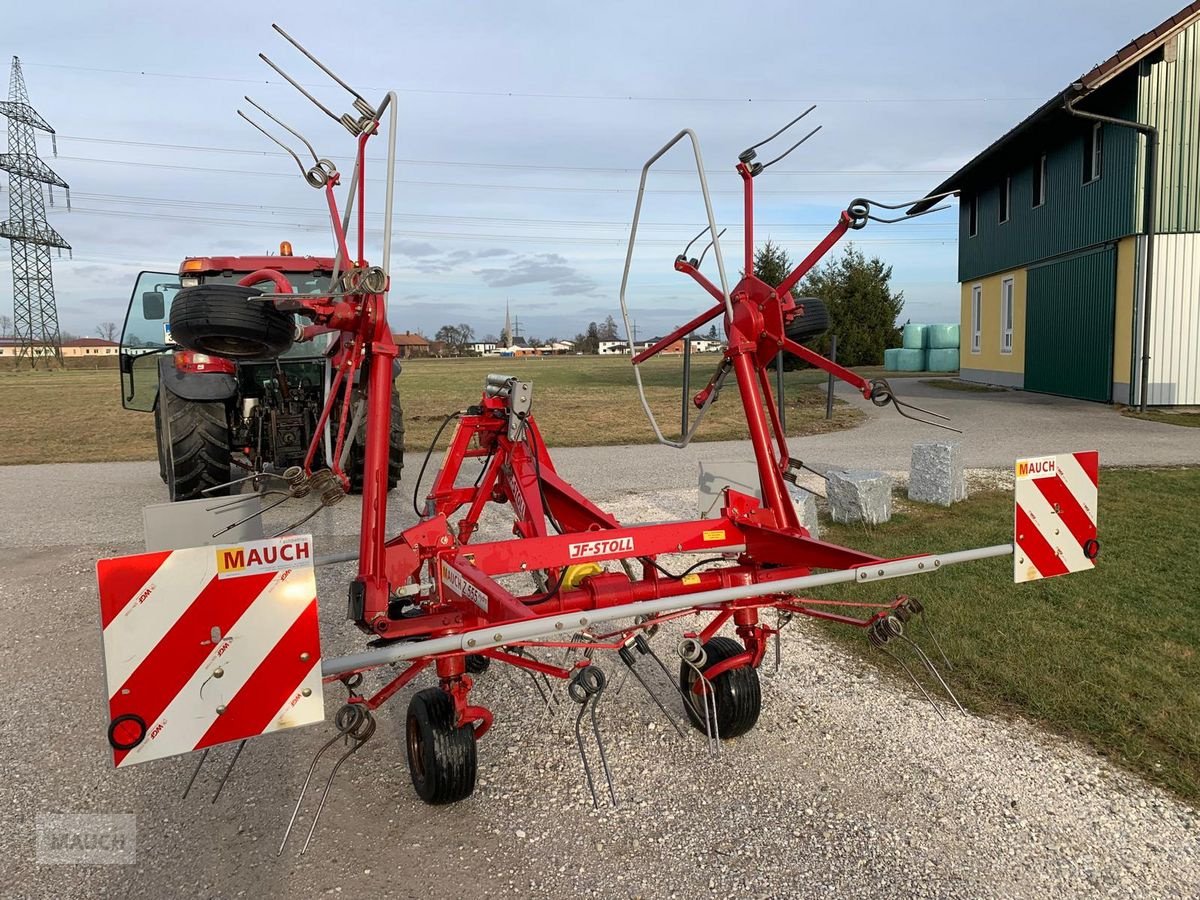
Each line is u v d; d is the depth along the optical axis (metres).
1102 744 3.34
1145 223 13.98
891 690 3.90
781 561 3.45
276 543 2.11
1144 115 13.68
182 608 2.01
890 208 3.28
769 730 3.56
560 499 4.27
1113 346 14.99
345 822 2.95
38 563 6.36
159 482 10.12
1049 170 17.14
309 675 2.15
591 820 2.94
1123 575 5.26
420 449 12.84
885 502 6.84
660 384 26.41
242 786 3.20
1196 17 12.96
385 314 2.99
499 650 2.92
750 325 3.62
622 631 3.04
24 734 3.64
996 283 20.53
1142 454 9.81
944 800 3.01
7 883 2.61
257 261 7.76
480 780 3.22
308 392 8.16
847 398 18.30
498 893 2.55
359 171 3.03
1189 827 2.82
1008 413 14.30
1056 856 2.69
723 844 2.78
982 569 5.50
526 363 59.22
